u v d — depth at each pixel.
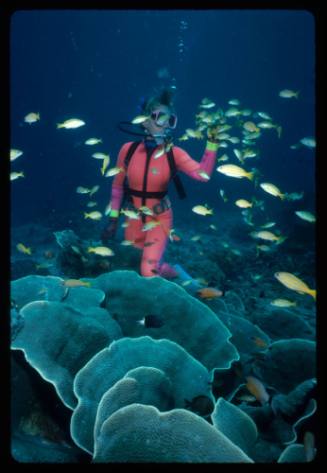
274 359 3.16
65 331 2.43
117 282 3.54
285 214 16.59
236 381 2.94
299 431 2.37
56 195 27.39
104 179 31.77
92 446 1.92
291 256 10.46
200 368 2.62
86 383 2.17
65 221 16.22
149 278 3.53
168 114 4.09
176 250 10.13
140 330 3.19
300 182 30.05
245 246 13.16
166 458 1.70
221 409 2.20
